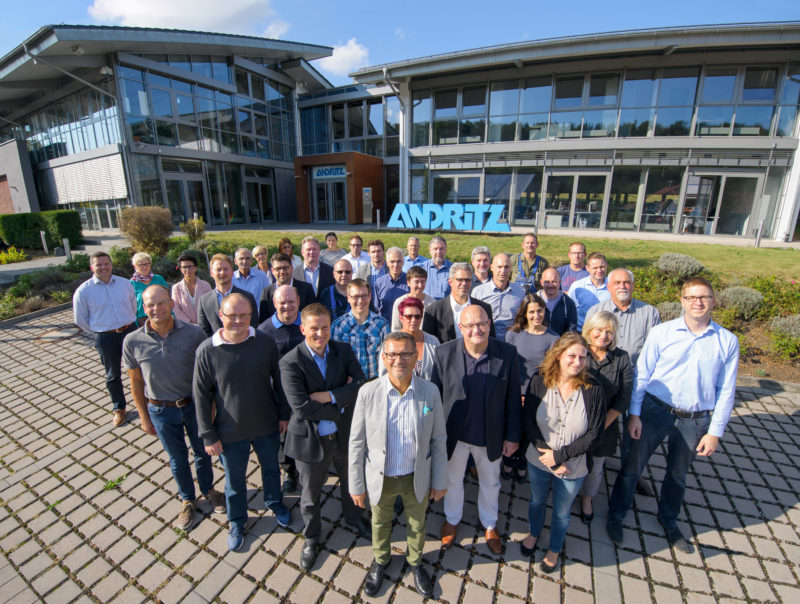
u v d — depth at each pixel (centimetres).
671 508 296
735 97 1409
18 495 348
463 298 360
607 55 1453
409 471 246
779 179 1418
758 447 402
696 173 1474
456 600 254
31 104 2028
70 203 1989
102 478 368
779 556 283
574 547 294
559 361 260
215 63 1978
